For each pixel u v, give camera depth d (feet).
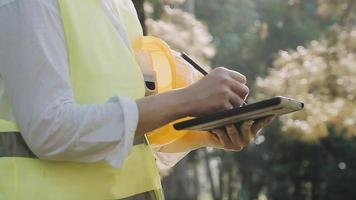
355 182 73.56
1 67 6.32
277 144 75.00
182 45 28.09
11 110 6.47
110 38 6.65
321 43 35.27
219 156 81.15
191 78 7.53
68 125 6.09
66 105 6.15
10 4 6.28
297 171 75.72
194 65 7.83
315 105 32.19
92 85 6.46
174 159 8.32
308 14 76.59
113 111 6.24
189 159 74.84
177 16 31.53
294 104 6.27
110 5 6.86
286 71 34.17
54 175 6.42
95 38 6.55
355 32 34.12
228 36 75.15
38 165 6.41
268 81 34.19
